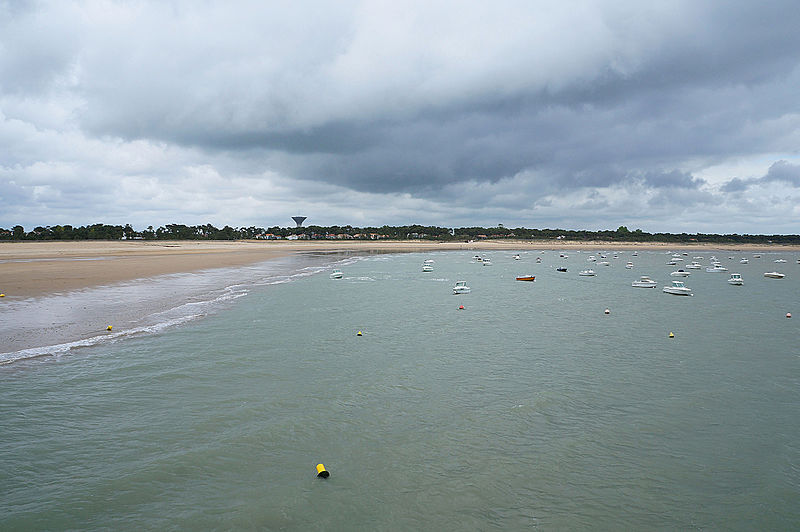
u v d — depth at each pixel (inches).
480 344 911.0
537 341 950.4
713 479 430.6
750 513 380.5
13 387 613.6
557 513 372.2
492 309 1354.6
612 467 446.0
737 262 4207.7
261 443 471.2
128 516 354.9
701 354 868.0
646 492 406.0
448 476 420.2
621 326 1133.1
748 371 761.0
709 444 499.5
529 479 419.8
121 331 924.6
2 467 419.5
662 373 744.3
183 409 551.2
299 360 762.2
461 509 372.5
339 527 346.0
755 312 1382.9
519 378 701.3
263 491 389.7
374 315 1190.9
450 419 542.6
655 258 4753.9
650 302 1573.6
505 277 2447.1
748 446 496.7
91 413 537.0
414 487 401.4
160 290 1507.1
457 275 2517.2
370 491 393.4
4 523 342.6
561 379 701.9
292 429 503.8
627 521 365.1
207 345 836.0
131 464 427.5
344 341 900.0
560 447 482.9
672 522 365.7
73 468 420.8
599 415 568.4
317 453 455.2
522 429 522.3
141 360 737.0
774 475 439.2
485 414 560.7
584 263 3745.1
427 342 915.4
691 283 2288.4
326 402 582.6
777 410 596.7
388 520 355.9
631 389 663.8
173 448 458.0
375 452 459.8
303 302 1359.5
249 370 700.7
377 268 2893.7
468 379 689.0
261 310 1201.4
